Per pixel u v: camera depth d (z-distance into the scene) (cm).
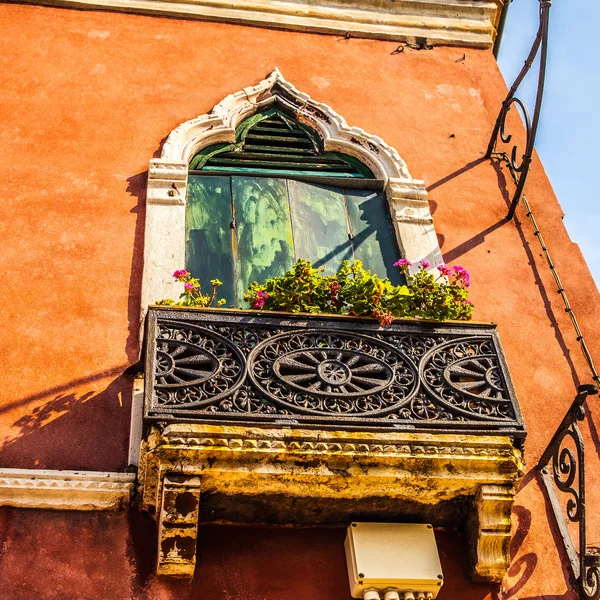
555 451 601
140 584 533
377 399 553
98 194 719
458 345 589
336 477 535
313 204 746
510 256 748
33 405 593
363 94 852
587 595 559
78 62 817
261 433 527
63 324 636
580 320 718
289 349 565
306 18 897
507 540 559
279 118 822
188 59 841
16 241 679
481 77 896
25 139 749
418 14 930
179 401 532
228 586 540
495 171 812
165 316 565
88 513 553
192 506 526
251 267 695
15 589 519
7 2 851
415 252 730
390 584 547
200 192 733
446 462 545
